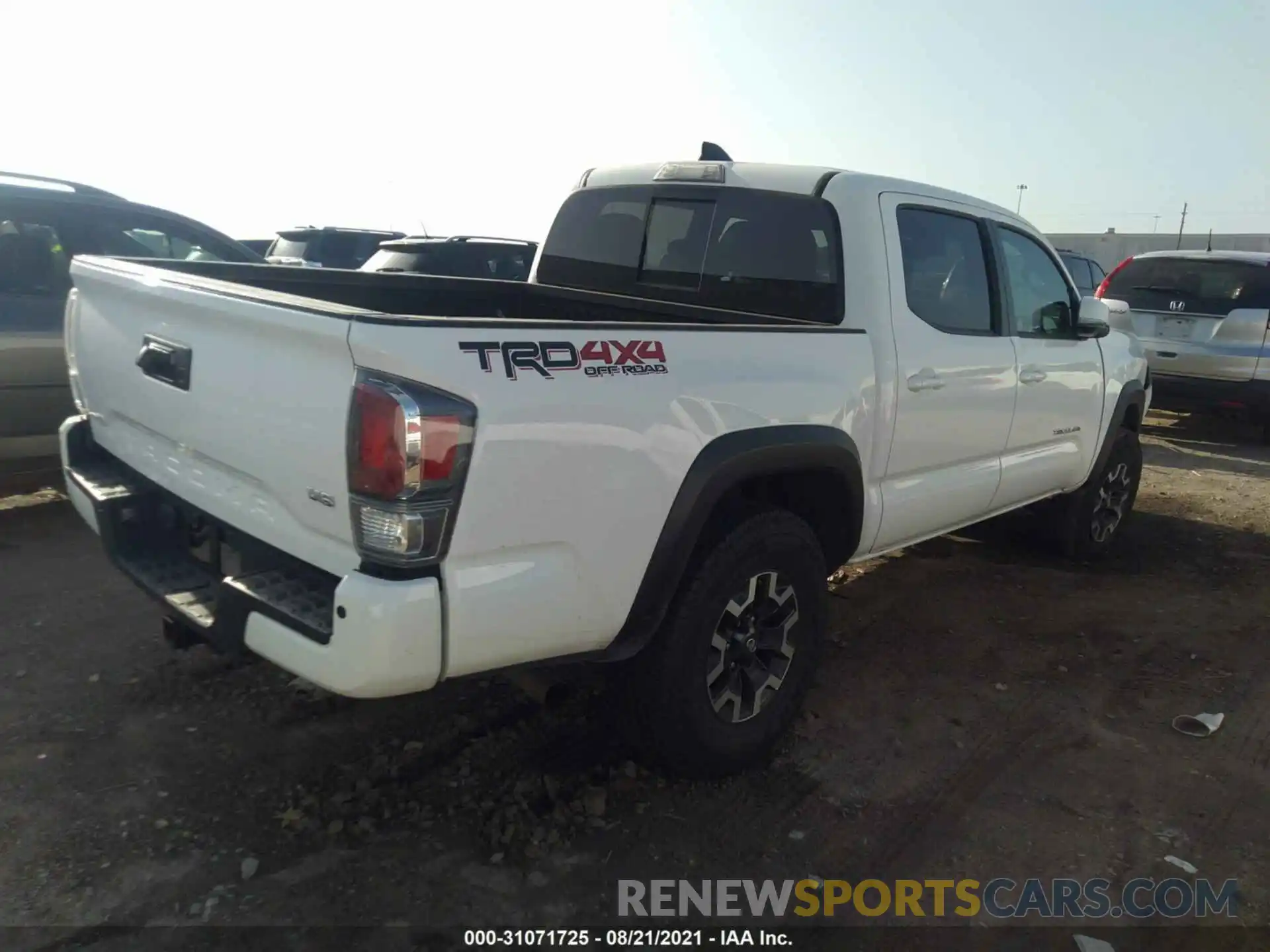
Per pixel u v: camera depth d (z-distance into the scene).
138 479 3.25
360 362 2.20
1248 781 3.40
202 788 3.01
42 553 5.01
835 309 3.68
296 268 3.98
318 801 2.97
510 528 2.39
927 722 3.73
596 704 3.62
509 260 10.19
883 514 3.78
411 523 2.21
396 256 9.73
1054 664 4.32
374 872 2.68
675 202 4.23
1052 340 4.79
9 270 5.48
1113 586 5.39
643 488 2.67
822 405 3.28
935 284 4.00
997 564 5.69
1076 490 5.50
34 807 2.87
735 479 2.94
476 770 3.19
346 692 2.28
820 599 3.40
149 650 3.92
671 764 3.10
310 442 2.35
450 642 2.34
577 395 2.48
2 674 3.67
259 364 2.49
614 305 4.27
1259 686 4.16
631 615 2.78
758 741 3.26
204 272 3.75
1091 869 2.88
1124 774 3.42
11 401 5.44
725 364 2.93
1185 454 9.41
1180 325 9.69
